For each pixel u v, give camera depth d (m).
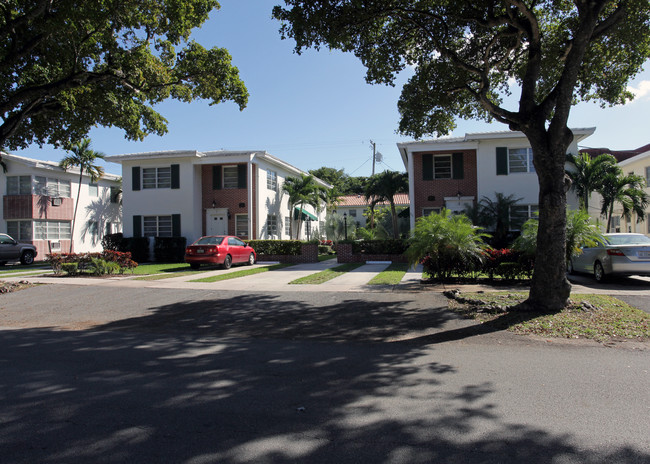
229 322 8.05
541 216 8.02
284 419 3.72
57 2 10.95
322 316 8.25
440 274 11.93
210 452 3.15
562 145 7.82
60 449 3.20
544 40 11.03
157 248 22.62
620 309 7.96
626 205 19.12
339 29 9.50
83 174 29.64
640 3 8.68
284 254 21.52
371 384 4.60
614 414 3.73
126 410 3.94
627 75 10.70
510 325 7.05
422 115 12.09
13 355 5.93
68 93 12.17
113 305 9.82
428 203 22.02
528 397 4.14
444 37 10.59
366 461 3.00
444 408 3.91
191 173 23.75
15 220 26.27
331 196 35.56
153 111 14.42
